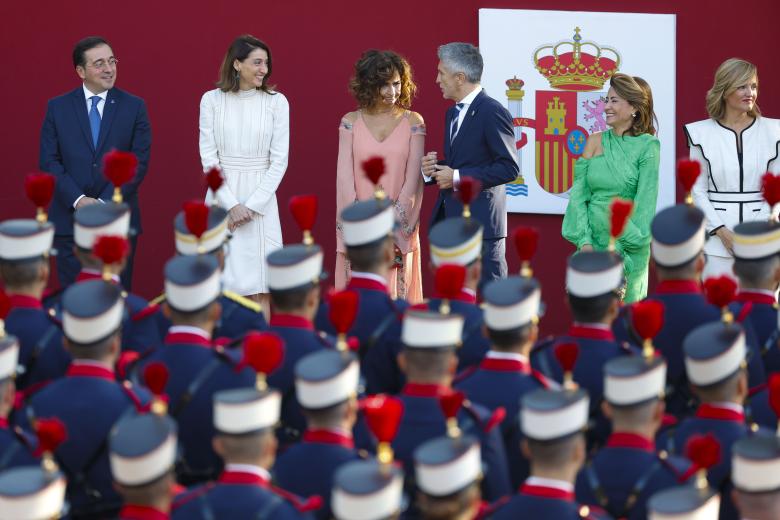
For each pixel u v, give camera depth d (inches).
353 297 417.1
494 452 412.5
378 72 755.4
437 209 746.8
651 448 401.1
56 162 774.5
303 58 881.5
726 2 901.2
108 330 431.2
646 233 727.1
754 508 362.3
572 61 890.1
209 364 452.8
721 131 759.1
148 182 876.0
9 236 492.4
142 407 429.1
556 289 892.0
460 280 427.5
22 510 343.3
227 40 876.6
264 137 776.9
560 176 888.9
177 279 457.4
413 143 763.4
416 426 412.8
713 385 427.2
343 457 393.1
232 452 368.8
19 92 866.1
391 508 343.9
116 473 357.1
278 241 780.0
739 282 538.6
